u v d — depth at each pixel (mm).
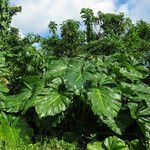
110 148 6238
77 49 15273
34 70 7711
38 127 6832
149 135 6371
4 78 7789
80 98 6727
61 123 7066
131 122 6668
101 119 6535
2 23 12016
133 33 14688
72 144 6469
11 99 6887
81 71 6945
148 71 8258
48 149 6324
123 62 8133
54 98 6570
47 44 15508
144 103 6676
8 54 7816
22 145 6199
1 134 6203
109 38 13562
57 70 7098
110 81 6785
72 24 15438
